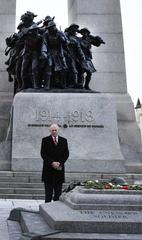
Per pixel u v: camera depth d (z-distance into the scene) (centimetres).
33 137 1536
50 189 825
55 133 842
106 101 1620
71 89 1678
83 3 2183
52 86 1728
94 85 2080
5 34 2148
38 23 1723
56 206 598
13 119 1562
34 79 1705
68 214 495
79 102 1605
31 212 675
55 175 825
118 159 1523
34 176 1360
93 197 534
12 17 2178
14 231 571
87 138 1557
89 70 1781
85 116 1588
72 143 1538
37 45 1719
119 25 2170
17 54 1778
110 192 555
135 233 452
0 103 2009
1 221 679
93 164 1502
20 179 1330
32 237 426
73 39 1791
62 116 1578
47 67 1684
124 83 2091
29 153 1499
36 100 1591
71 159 1496
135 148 1905
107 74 2097
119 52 2133
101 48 2128
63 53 1738
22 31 1733
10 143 1568
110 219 465
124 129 1933
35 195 1203
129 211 512
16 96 1600
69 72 1762
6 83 2081
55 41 1709
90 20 2166
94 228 453
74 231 454
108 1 2197
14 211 695
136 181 1355
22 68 1728
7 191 1230
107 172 1500
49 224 502
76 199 538
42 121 1565
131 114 1980
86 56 1828
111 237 429
